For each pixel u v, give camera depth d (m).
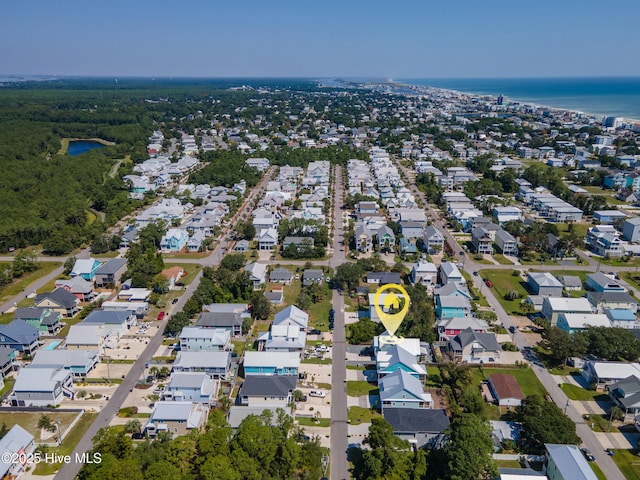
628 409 93.69
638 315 135.25
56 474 80.25
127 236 187.50
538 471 81.50
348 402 99.00
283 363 105.81
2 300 144.88
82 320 128.88
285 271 156.25
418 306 128.12
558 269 167.25
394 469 77.69
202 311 134.25
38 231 189.00
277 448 81.25
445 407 97.19
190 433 84.56
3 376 106.50
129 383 104.94
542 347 119.75
